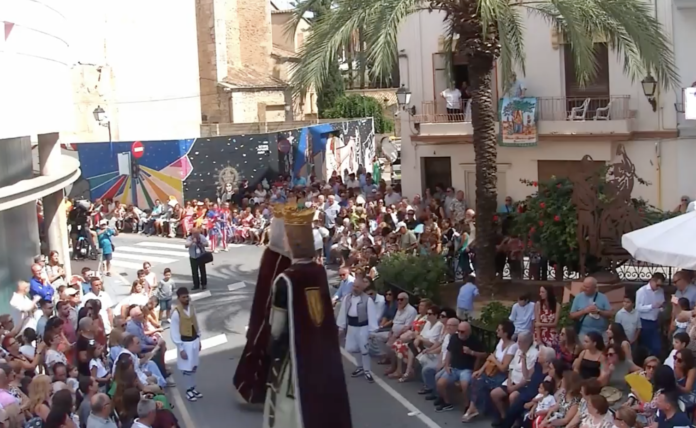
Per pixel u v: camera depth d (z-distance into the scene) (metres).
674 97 24.95
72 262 28.23
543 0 20.17
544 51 27.14
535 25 27.16
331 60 17.83
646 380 10.15
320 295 7.76
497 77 28.08
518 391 12.30
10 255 18.61
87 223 28.94
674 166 25.36
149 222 33.28
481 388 12.86
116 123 40.88
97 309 14.91
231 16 48.69
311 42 18.00
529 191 27.83
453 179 29.53
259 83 48.12
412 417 13.47
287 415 7.66
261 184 34.59
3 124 16.61
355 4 17.55
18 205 18.25
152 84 42.81
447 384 13.56
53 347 12.72
